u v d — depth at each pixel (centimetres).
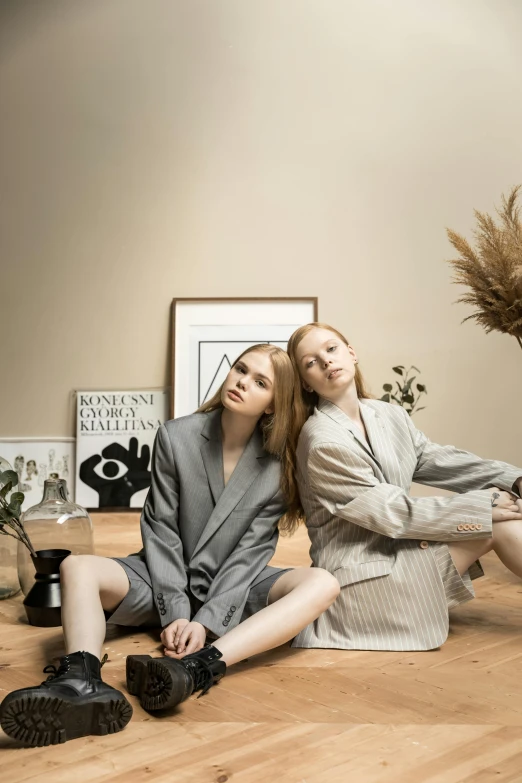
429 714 162
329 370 222
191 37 440
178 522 215
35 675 187
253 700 170
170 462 213
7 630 227
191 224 439
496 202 432
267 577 205
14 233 442
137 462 438
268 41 438
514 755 142
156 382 440
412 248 432
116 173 441
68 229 442
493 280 287
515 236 287
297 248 435
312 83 436
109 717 149
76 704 145
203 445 214
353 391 229
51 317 443
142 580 204
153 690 158
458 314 430
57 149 442
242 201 437
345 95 435
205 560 208
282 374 208
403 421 238
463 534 206
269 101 437
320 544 221
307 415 231
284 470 218
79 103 441
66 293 442
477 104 432
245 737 150
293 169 436
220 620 193
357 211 434
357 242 434
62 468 439
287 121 436
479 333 429
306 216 435
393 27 435
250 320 434
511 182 432
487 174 432
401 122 434
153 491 216
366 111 434
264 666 195
